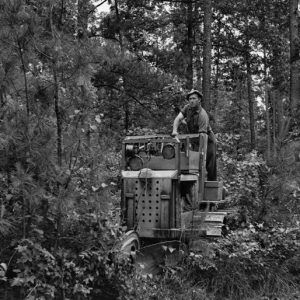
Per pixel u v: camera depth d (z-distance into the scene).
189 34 20.88
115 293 4.68
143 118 16.75
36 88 4.29
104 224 4.57
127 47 18.97
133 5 20.33
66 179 4.18
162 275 5.65
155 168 6.12
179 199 5.91
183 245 5.81
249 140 28.06
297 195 7.48
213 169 7.83
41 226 4.27
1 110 4.14
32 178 4.05
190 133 7.28
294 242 6.50
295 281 6.26
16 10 4.02
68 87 4.34
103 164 4.54
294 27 17.22
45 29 4.32
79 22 4.59
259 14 23.02
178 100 15.70
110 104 15.41
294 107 15.66
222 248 6.05
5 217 3.99
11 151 4.08
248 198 7.45
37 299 3.85
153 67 15.95
